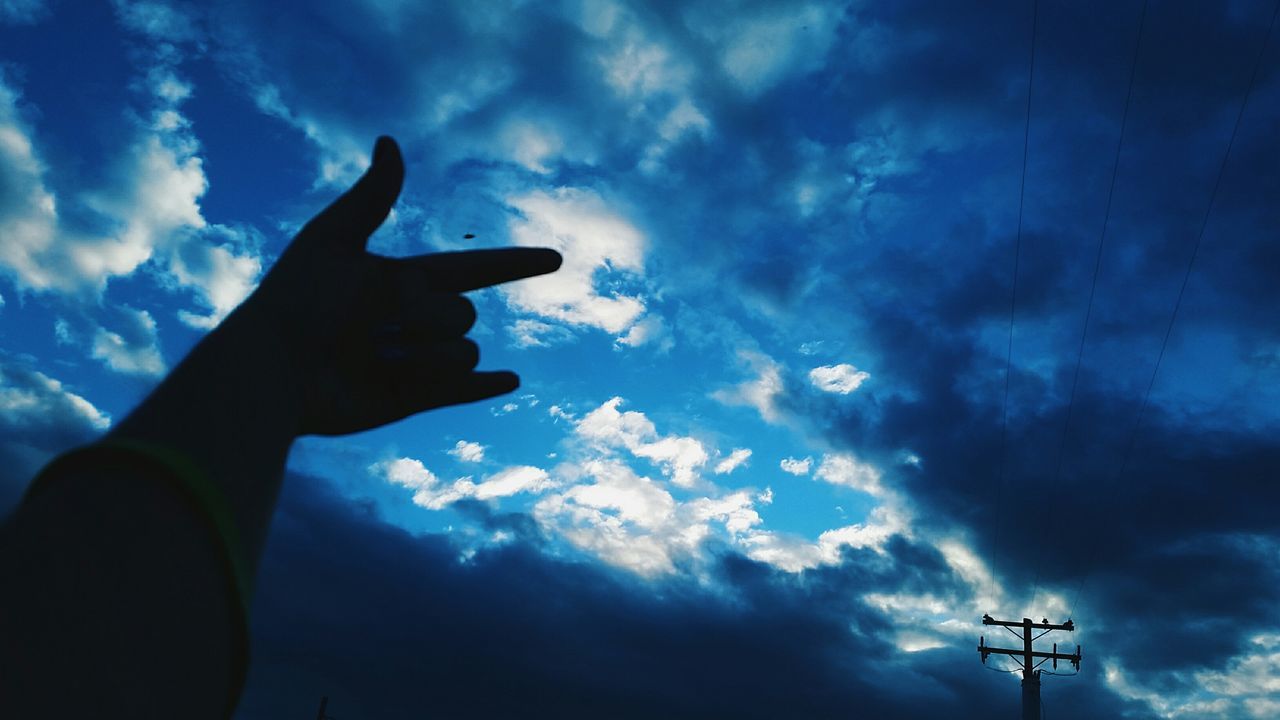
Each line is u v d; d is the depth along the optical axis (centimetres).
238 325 41
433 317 47
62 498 29
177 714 28
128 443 31
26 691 24
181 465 31
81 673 25
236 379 37
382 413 46
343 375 45
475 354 49
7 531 28
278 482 38
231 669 31
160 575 29
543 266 56
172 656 28
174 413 34
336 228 48
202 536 31
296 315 43
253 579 33
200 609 30
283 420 39
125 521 29
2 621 25
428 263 51
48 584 26
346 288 46
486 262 54
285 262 46
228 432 35
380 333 46
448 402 48
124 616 27
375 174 50
